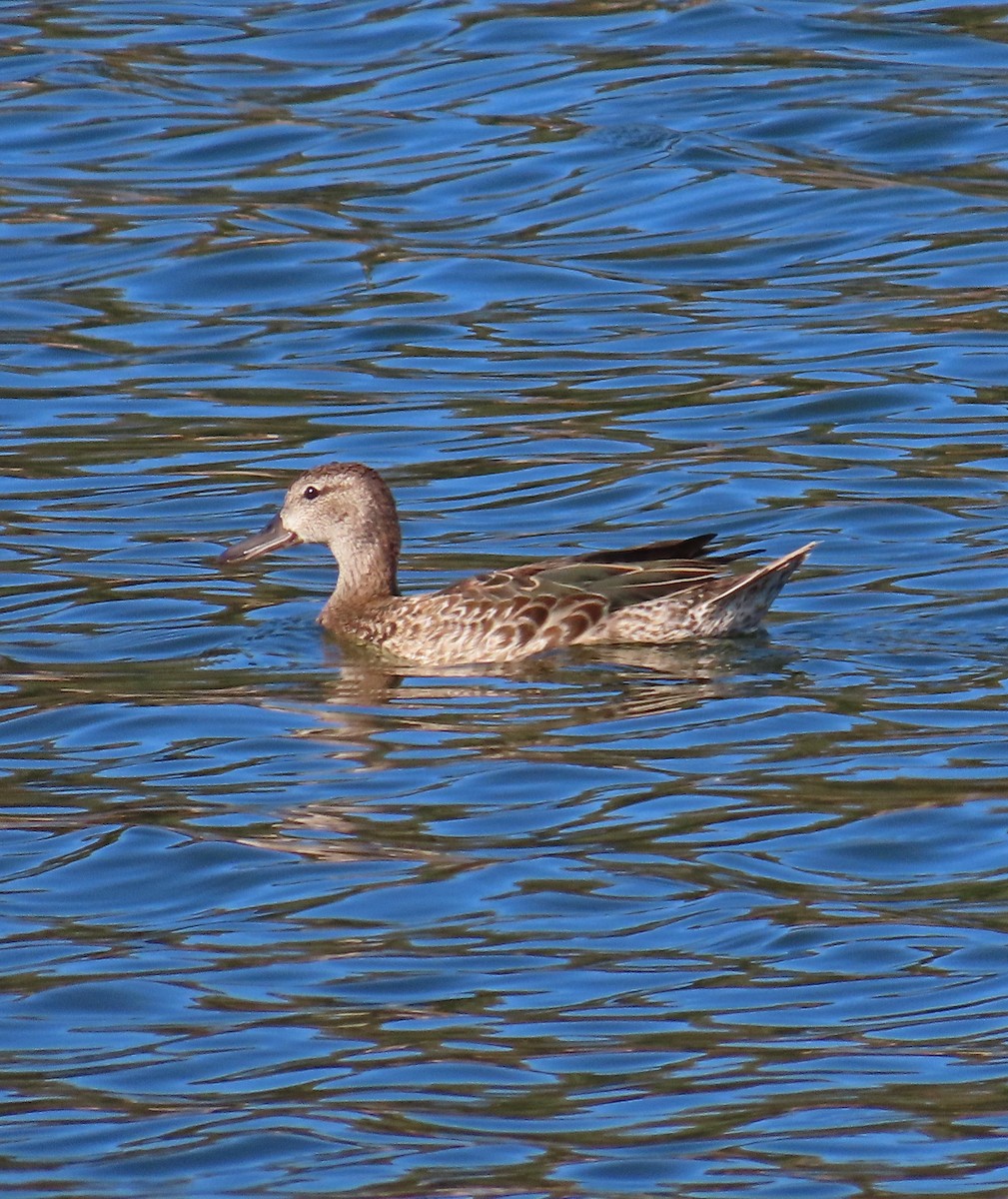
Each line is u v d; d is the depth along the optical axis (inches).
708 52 1134.4
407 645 621.0
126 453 792.9
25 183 1031.0
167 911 452.4
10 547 711.1
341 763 531.2
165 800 510.6
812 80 1091.3
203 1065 390.0
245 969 424.8
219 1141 363.3
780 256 943.7
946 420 786.8
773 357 848.3
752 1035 394.3
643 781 511.5
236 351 881.5
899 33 1144.2
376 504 650.2
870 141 1031.0
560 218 984.9
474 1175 350.0
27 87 1124.5
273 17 1214.9
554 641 610.9
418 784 515.2
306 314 911.7
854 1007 401.7
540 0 1214.9
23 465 783.1
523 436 794.2
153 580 684.1
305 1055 391.9
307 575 702.5
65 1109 375.2
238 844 482.9
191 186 1026.1
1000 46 1121.4
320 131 1068.5
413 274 941.2
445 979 418.3
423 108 1087.6
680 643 609.0
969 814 482.9
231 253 962.1
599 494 740.0
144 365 872.9
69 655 619.8
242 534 724.0
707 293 914.7
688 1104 371.9
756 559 677.9
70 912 453.7
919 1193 342.0
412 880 461.7
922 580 650.8
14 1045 398.3
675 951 426.3
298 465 778.2
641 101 1081.4
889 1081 377.1
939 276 911.0
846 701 558.3
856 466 751.1
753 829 481.1
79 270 955.3
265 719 564.7
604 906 446.3
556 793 506.6
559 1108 371.6
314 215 995.3
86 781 525.0
